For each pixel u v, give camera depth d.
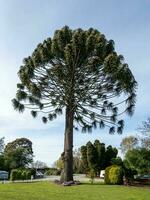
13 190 27.11
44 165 81.25
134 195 24.17
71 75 33.06
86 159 46.69
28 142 87.38
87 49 32.56
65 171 32.78
